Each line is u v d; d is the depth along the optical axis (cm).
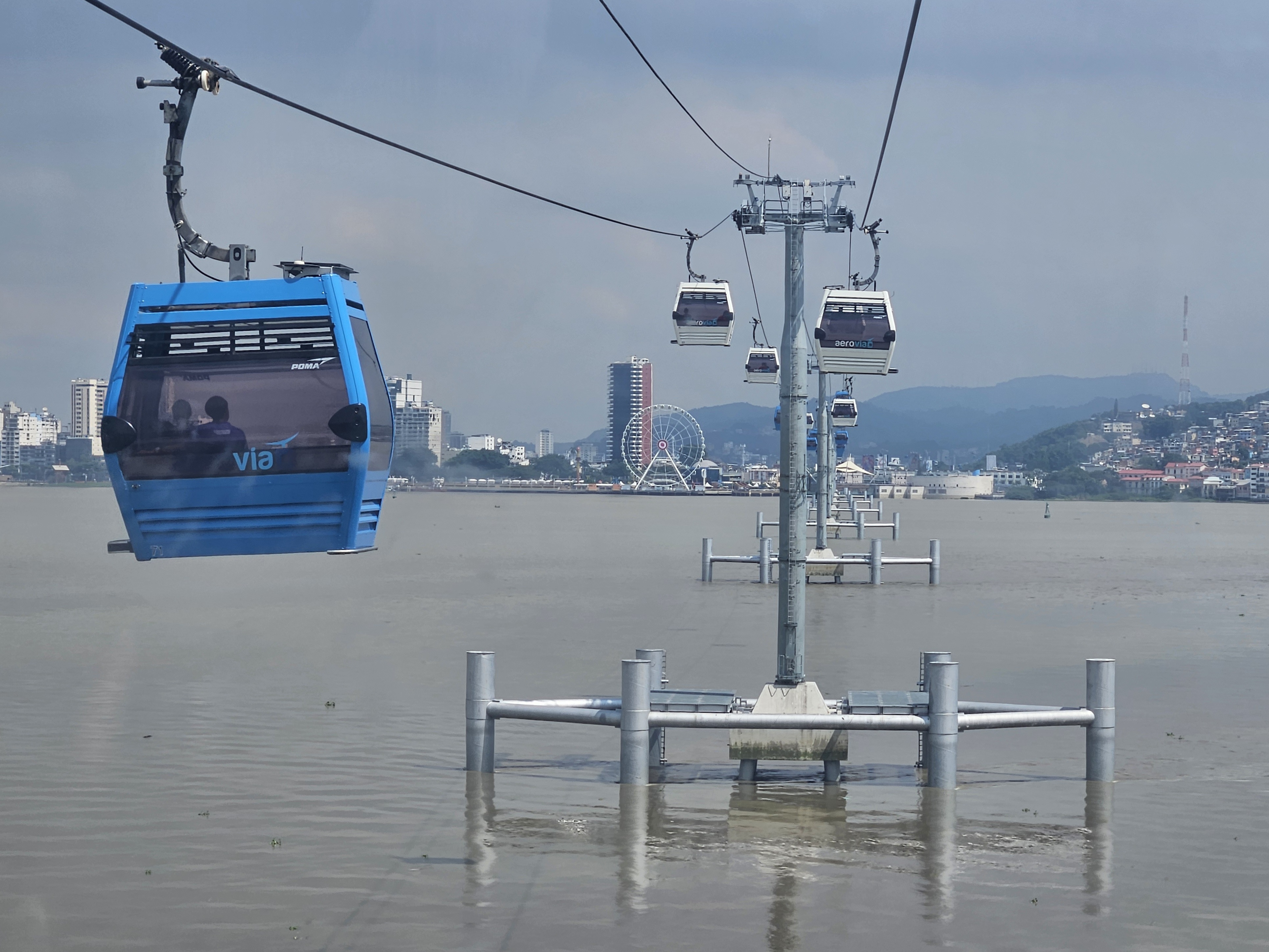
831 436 8100
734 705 2038
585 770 2138
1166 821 1834
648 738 1984
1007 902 1495
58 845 1716
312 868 1619
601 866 1625
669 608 5012
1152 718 2619
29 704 2781
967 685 2998
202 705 2755
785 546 2030
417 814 1866
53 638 4059
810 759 2016
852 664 3338
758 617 4628
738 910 1467
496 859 1656
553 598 5512
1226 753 2277
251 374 1891
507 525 17262
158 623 4531
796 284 2120
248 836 1756
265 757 2239
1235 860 1656
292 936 1390
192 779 2072
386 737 2416
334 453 1877
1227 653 3638
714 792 1994
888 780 2072
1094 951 1350
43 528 14425
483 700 2080
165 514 1880
